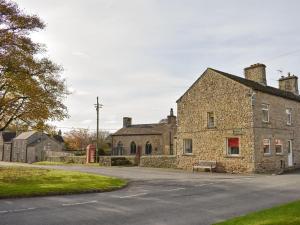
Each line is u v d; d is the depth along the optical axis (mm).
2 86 25469
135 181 22578
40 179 22312
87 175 25281
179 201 14094
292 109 34031
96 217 10922
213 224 9242
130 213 11578
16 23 25875
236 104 29469
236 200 14203
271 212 10352
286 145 32312
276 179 22703
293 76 37844
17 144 77125
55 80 28453
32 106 26344
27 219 10602
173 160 34469
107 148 68375
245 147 28469
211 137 31062
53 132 29797
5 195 15055
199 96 32500
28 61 25625
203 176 25797
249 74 34469
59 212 11742
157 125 59312
